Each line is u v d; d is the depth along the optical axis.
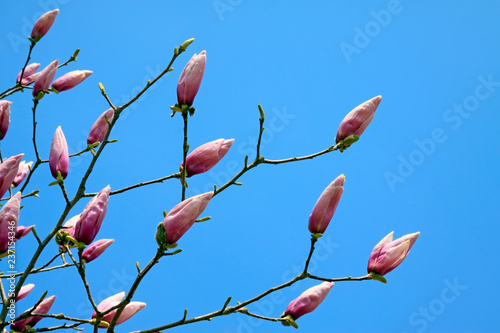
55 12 2.03
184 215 1.66
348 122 1.78
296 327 1.74
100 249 1.83
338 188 1.74
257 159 1.75
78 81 1.98
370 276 1.74
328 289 1.76
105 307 1.77
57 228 1.75
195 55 1.74
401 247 1.74
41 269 1.77
